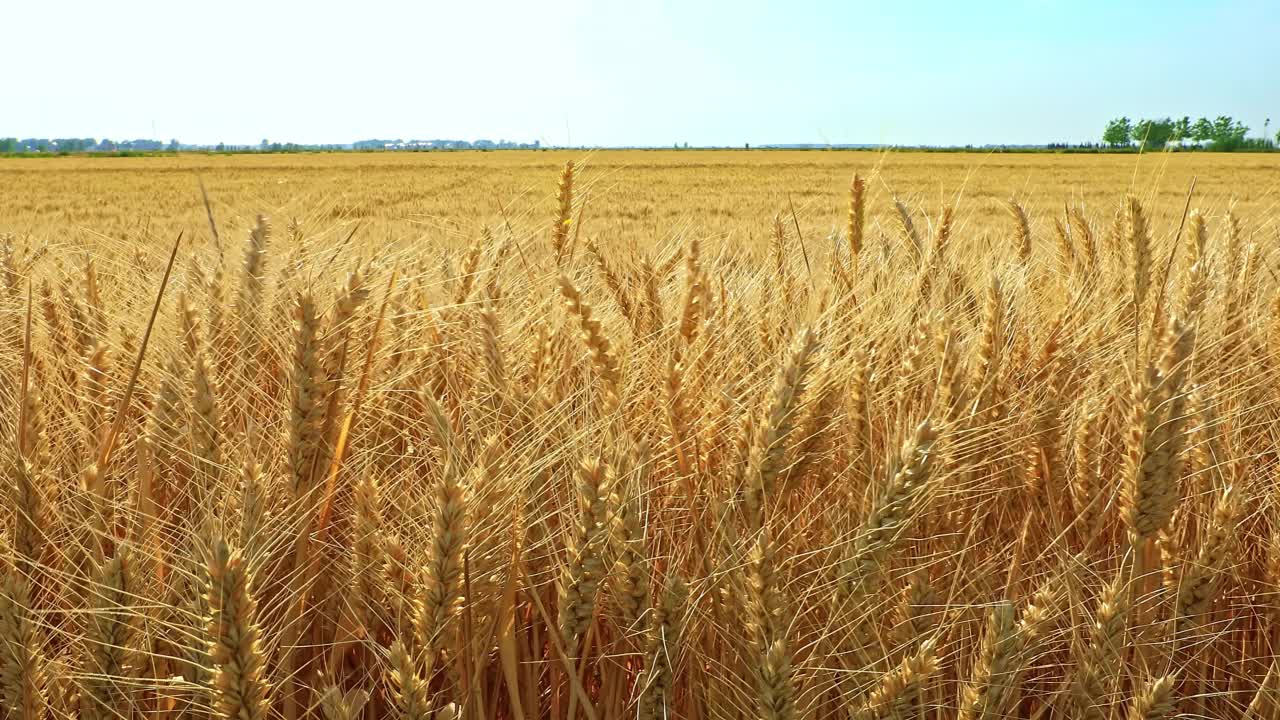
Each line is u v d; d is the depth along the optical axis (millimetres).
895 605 1998
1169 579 2068
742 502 2043
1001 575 2340
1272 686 2035
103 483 1971
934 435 1764
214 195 37781
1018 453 2359
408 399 2646
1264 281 3385
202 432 2014
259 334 2586
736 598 1957
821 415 2143
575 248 4008
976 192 34312
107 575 1708
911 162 71250
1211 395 2324
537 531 2094
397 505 2135
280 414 2311
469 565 1812
